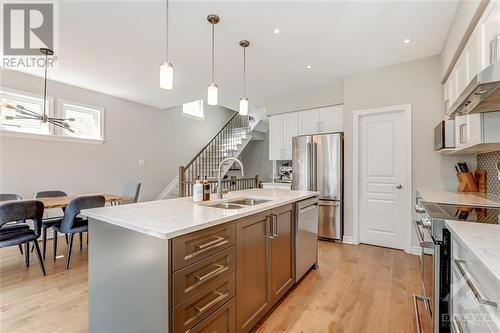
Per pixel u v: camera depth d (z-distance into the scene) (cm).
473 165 292
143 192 552
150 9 223
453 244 128
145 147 556
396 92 342
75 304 208
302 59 330
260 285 184
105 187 477
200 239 133
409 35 270
